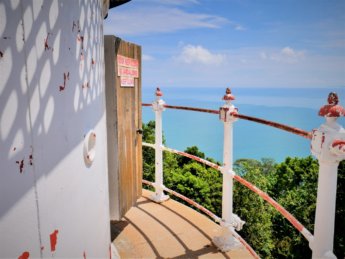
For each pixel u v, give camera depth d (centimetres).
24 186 88
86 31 132
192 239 277
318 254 131
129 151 316
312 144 128
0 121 78
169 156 2266
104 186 169
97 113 152
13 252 85
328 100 122
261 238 2355
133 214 332
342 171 1998
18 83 84
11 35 81
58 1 104
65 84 111
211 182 2284
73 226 123
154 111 360
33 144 92
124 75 293
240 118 233
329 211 126
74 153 121
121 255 250
